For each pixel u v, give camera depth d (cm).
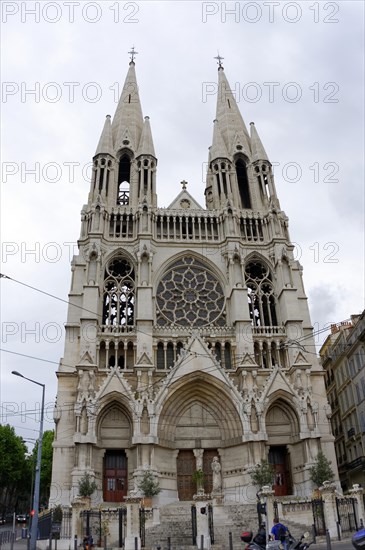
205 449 5722
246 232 7138
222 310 6600
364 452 6725
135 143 7881
